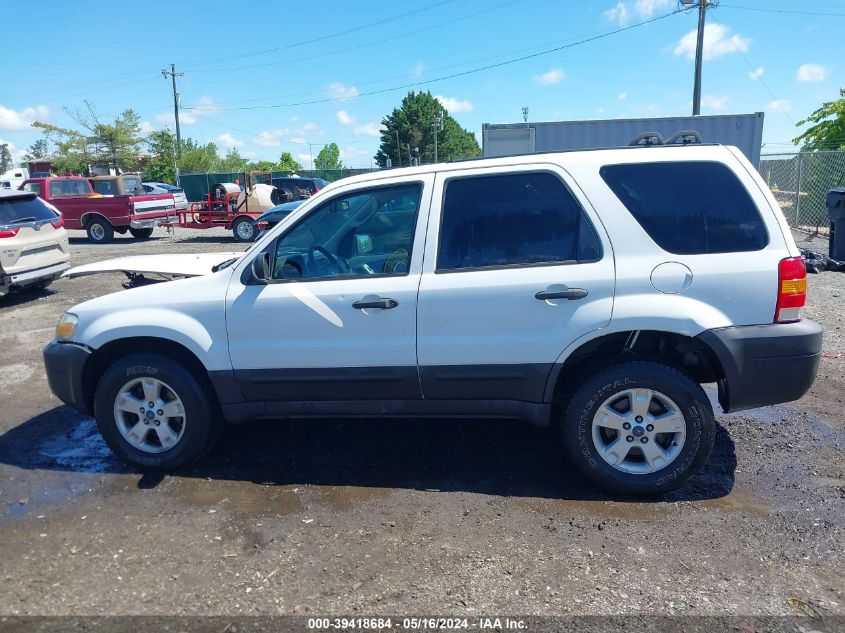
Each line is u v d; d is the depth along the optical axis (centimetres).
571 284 368
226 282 411
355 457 450
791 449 447
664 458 377
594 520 362
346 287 393
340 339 394
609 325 365
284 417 421
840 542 336
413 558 329
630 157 378
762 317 362
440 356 386
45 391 607
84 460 455
